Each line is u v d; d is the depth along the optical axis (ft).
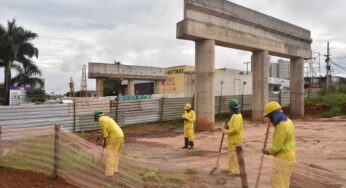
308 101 113.19
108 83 191.31
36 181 23.00
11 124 49.67
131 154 38.17
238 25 72.38
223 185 21.91
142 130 64.69
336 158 37.47
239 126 26.73
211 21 65.67
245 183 16.16
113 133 26.48
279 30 85.30
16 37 136.26
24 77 142.72
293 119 93.91
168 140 52.54
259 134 59.16
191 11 61.87
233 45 73.31
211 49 65.26
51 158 24.77
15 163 26.37
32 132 34.12
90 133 57.47
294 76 98.94
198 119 65.21
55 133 24.22
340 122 80.07
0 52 135.54
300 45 96.58
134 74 141.38
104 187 22.71
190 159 35.12
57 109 55.72
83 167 24.06
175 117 76.69
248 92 158.10
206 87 64.90
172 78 150.92
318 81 187.62
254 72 82.28
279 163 18.19
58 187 22.16
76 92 175.32
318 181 21.30
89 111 60.80
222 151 41.65
